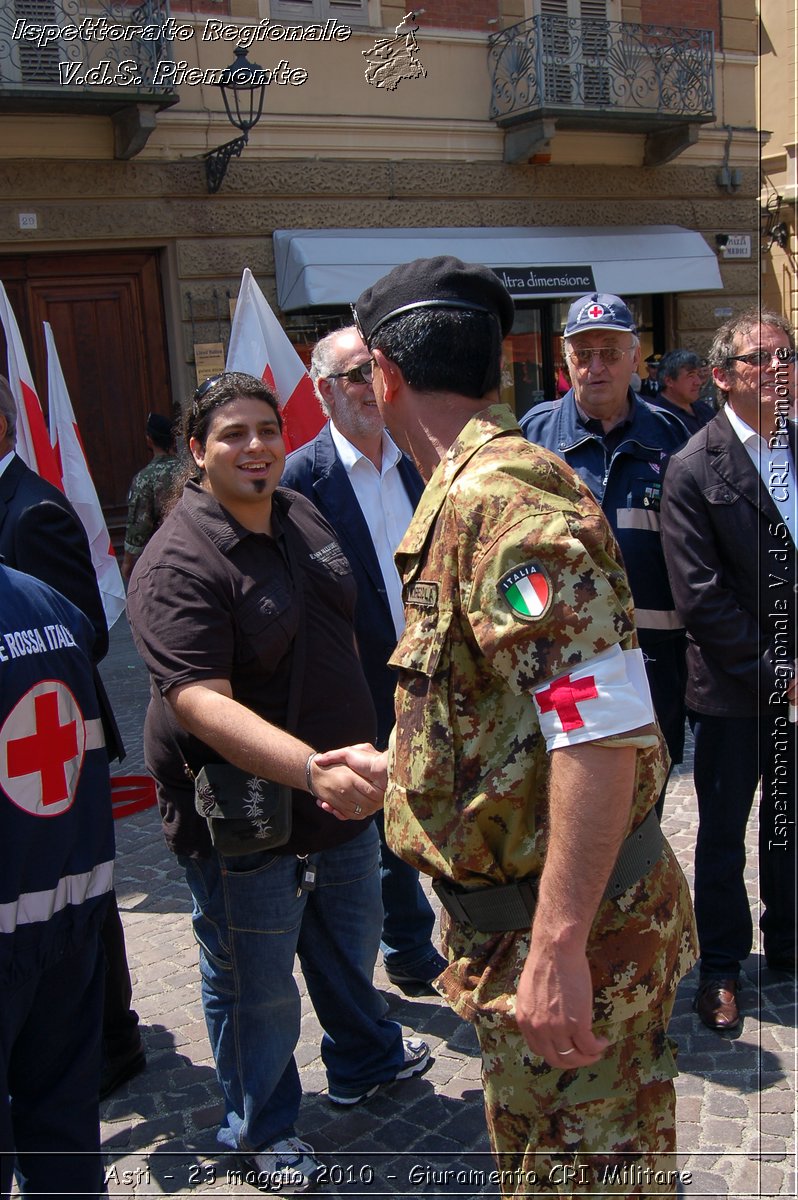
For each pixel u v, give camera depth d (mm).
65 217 8797
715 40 11727
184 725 2225
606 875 1442
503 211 10797
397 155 10094
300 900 2477
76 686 2059
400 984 3357
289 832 2262
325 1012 2766
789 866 3207
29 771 1923
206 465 2342
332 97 9680
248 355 4102
